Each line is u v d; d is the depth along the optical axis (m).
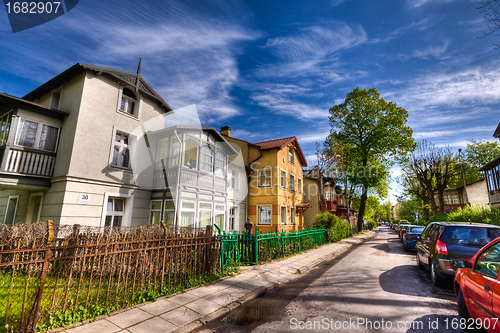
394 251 13.37
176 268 5.98
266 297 5.81
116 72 10.98
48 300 4.15
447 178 23.91
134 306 4.77
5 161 8.64
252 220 18.75
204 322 4.32
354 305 5.02
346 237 22.19
